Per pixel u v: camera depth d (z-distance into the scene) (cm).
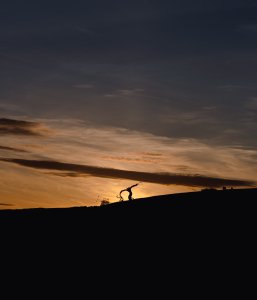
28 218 3306
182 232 2605
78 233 2889
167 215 2884
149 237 2625
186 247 2422
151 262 2328
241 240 2402
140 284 2144
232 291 1962
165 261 2312
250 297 1906
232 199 2975
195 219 2745
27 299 2134
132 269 2298
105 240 2711
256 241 2375
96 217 3112
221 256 2269
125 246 2577
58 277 2344
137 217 2959
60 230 2989
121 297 2053
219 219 2688
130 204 3266
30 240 2886
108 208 3291
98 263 2433
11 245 2831
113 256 2480
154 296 2012
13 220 3303
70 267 2434
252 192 3092
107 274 2294
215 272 2134
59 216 3259
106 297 2072
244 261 2197
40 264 2523
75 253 2605
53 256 2609
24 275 2400
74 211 3347
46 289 2230
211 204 2934
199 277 2112
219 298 1919
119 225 2889
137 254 2450
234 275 2089
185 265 2239
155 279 2159
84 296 2109
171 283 2103
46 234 2958
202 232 2558
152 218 2891
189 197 3158
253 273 2089
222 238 2450
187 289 2028
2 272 2456
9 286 2288
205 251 2344
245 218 2655
